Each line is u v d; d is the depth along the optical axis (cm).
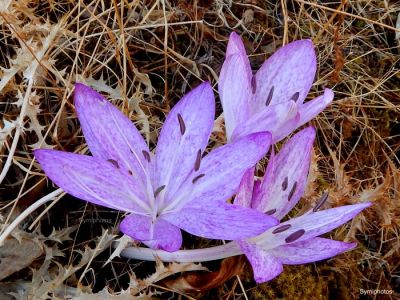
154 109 35
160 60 36
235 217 21
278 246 24
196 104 25
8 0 31
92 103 24
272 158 24
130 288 27
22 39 30
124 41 33
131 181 23
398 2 43
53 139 32
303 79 25
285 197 25
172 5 39
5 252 27
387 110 39
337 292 33
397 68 41
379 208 32
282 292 31
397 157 38
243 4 39
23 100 29
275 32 40
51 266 29
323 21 41
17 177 31
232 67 24
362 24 42
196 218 22
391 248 34
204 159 23
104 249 29
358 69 40
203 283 29
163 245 21
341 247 23
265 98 26
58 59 35
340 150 37
